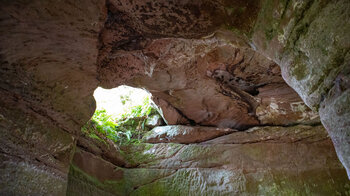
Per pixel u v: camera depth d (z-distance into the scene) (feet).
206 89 8.99
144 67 6.87
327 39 3.37
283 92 8.93
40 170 5.02
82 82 5.60
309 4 3.58
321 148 9.21
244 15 4.64
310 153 9.19
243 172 9.06
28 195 4.64
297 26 3.86
